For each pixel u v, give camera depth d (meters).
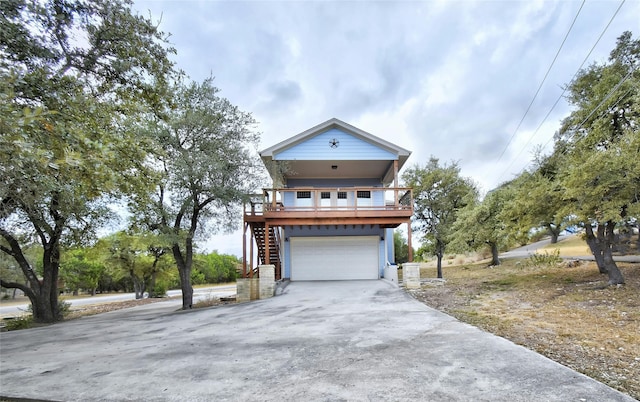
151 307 16.28
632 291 8.44
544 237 31.59
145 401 3.20
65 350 5.91
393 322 6.59
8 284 12.49
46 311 12.74
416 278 12.81
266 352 4.79
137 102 6.70
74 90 5.33
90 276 34.25
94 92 6.13
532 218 10.66
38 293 12.80
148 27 6.50
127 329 8.20
